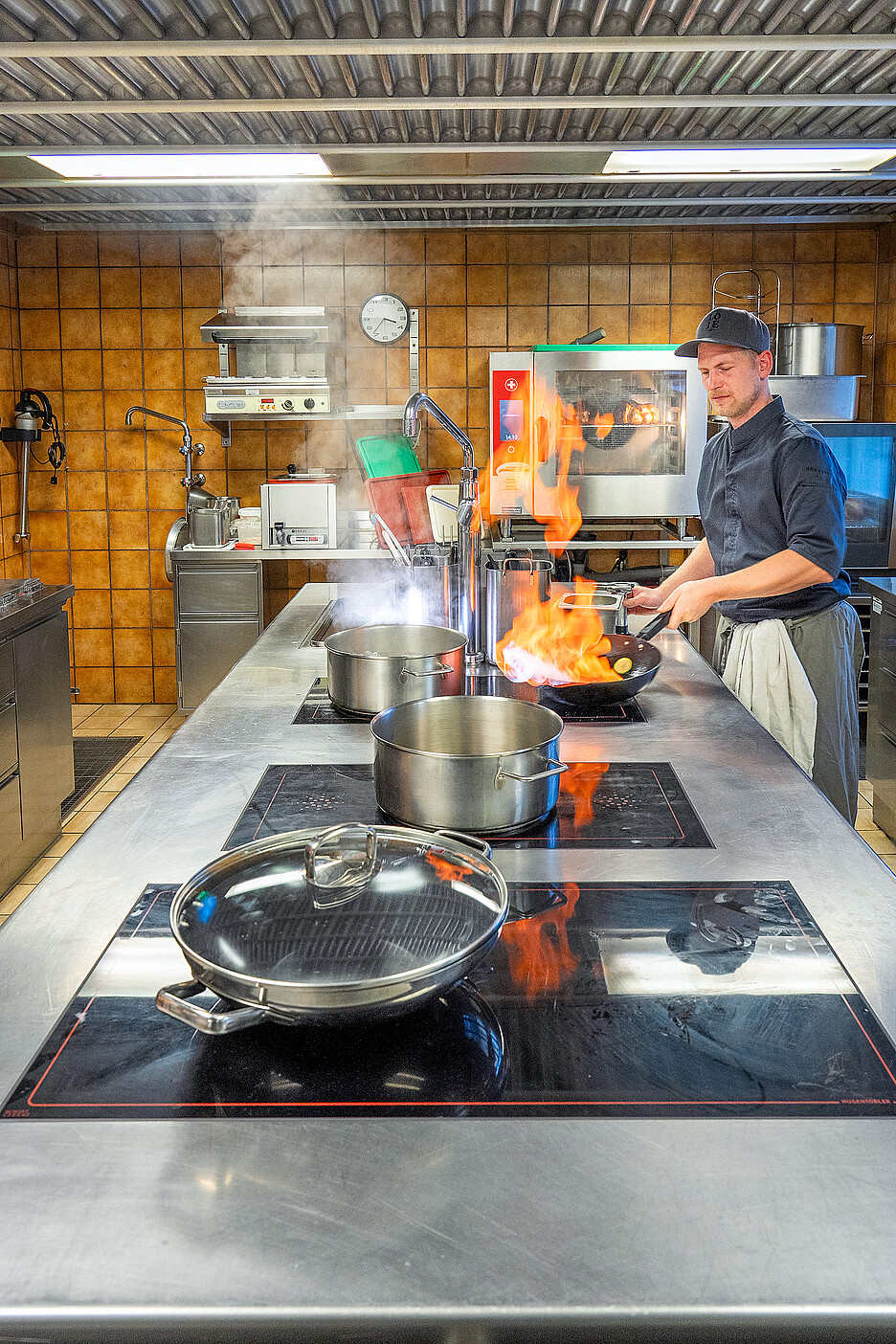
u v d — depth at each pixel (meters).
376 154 3.49
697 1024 0.92
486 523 5.07
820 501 2.28
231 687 2.17
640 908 1.15
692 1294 0.64
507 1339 0.64
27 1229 0.69
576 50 2.55
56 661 3.70
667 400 4.67
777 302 5.18
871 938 1.08
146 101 2.89
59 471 5.39
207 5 2.35
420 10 2.46
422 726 1.49
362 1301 0.64
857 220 4.84
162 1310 0.63
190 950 0.87
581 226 4.99
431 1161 0.75
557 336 5.21
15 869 3.34
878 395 5.18
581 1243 0.68
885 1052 0.88
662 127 3.46
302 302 5.22
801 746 2.41
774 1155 0.76
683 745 1.77
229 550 4.80
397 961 0.88
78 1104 0.82
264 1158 0.76
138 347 5.29
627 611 2.79
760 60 2.79
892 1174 0.75
